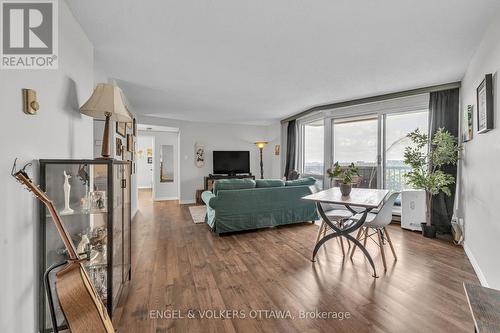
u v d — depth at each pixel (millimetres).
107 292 1729
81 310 1223
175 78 3484
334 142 5414
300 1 1798
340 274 2447
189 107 5332
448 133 3521
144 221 4730
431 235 3586
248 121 7305
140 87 3879
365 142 4980
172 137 7914
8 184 1228
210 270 2549
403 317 1768
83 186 1782
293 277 2385
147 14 1964
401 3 1830
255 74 3330
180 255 2967
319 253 3021
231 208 3787
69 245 1264
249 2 1812
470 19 2055
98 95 1870
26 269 1371
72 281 1233
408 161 3758
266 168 8000
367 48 2570
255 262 2748
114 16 1989
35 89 1466
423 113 4359
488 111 2113
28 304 1392
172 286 2221
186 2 1812
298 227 4254
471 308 969
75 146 2041
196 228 4215
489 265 2164
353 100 4758
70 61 1938
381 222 2553
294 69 3152
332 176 2992
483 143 2391
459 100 3633
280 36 2312
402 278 2359
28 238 1391
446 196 3729
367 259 2730
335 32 2240
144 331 1628
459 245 3277
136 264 2697
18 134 1308
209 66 3049
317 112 5551
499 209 1943
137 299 2010
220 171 7211
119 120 2164
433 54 2725
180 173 6945
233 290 2148
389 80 3598
